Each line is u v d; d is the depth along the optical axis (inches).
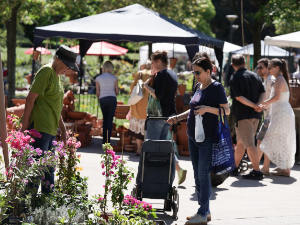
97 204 209.0
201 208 230.5
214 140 225.3
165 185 244.5
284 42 469.4
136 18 519.2
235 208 270.7
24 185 188.7
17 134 190.4
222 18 2381.9
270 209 271.1
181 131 479.8
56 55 221.8
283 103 379.2
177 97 495.2
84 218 186.1
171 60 543.5
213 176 323.9
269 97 398.3
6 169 192.1
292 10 770.2
